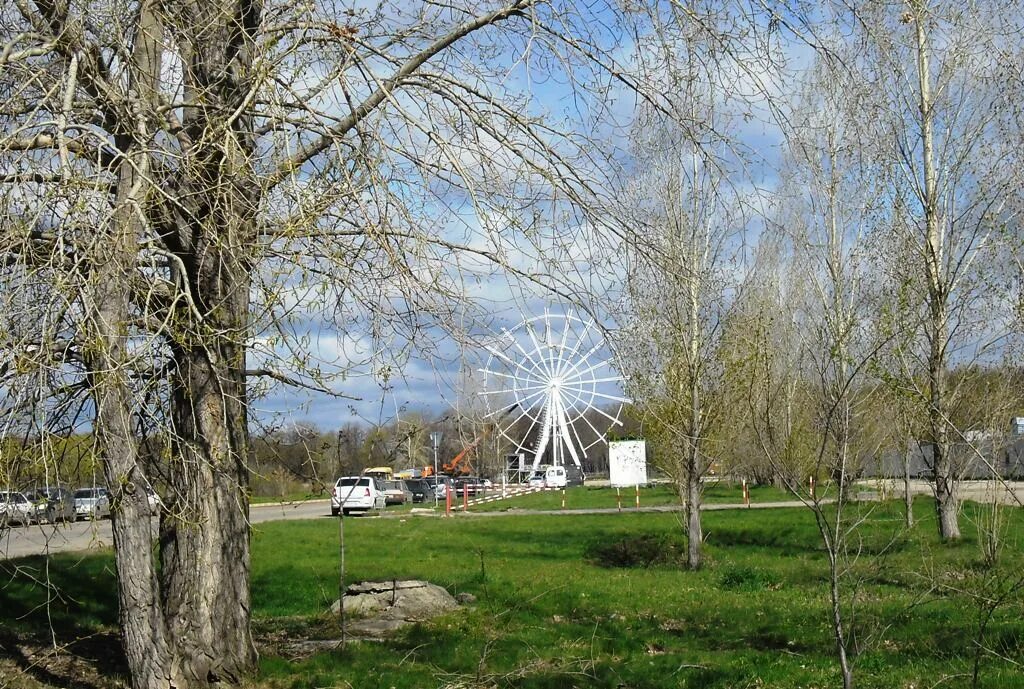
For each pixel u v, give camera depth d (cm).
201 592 896
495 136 765
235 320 741
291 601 1545
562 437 4959
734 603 1446
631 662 1017
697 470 2075
